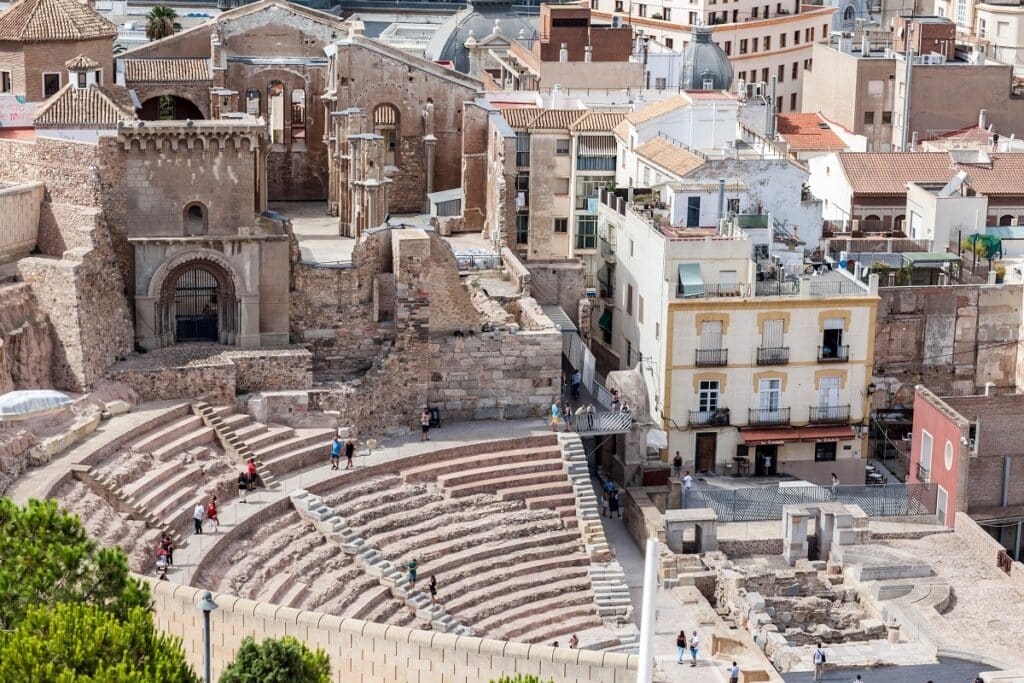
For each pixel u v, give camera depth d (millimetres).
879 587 122250
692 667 110375
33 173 128125
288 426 124688
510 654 91500
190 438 118375
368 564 113750
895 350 149625
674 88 195125
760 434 140000
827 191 178875
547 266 147750
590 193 161875
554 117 161500
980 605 121688
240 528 112625
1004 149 191625
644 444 134625
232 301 128750
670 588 123250
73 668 73375
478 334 131250
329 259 135000
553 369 132750
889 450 148000
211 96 152750
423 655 92188
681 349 138375
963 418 132500
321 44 158750
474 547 119875
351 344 132125
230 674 79375
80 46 143625
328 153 155000
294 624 93062
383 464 123188
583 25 189875
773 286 139875
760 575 123562
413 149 156750
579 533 123812
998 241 160375
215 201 127312
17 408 78688
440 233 153625
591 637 114562
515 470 126688
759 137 163750
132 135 124875
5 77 143375
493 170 153125
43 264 119125
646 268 143000
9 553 80750
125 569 82188
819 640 118875
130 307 127250
